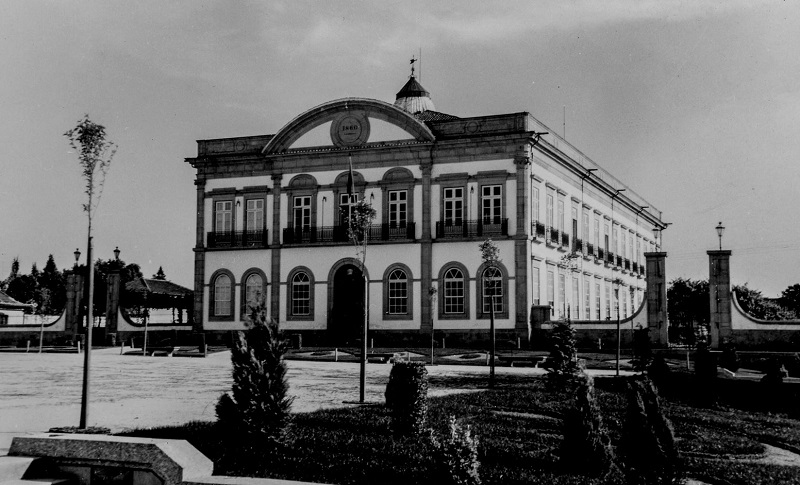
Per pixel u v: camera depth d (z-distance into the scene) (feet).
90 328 46.21
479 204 136.36
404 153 141.08
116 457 33.37
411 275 139.13
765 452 45.78
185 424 47.52
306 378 80.48
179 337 156.87
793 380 74.84
